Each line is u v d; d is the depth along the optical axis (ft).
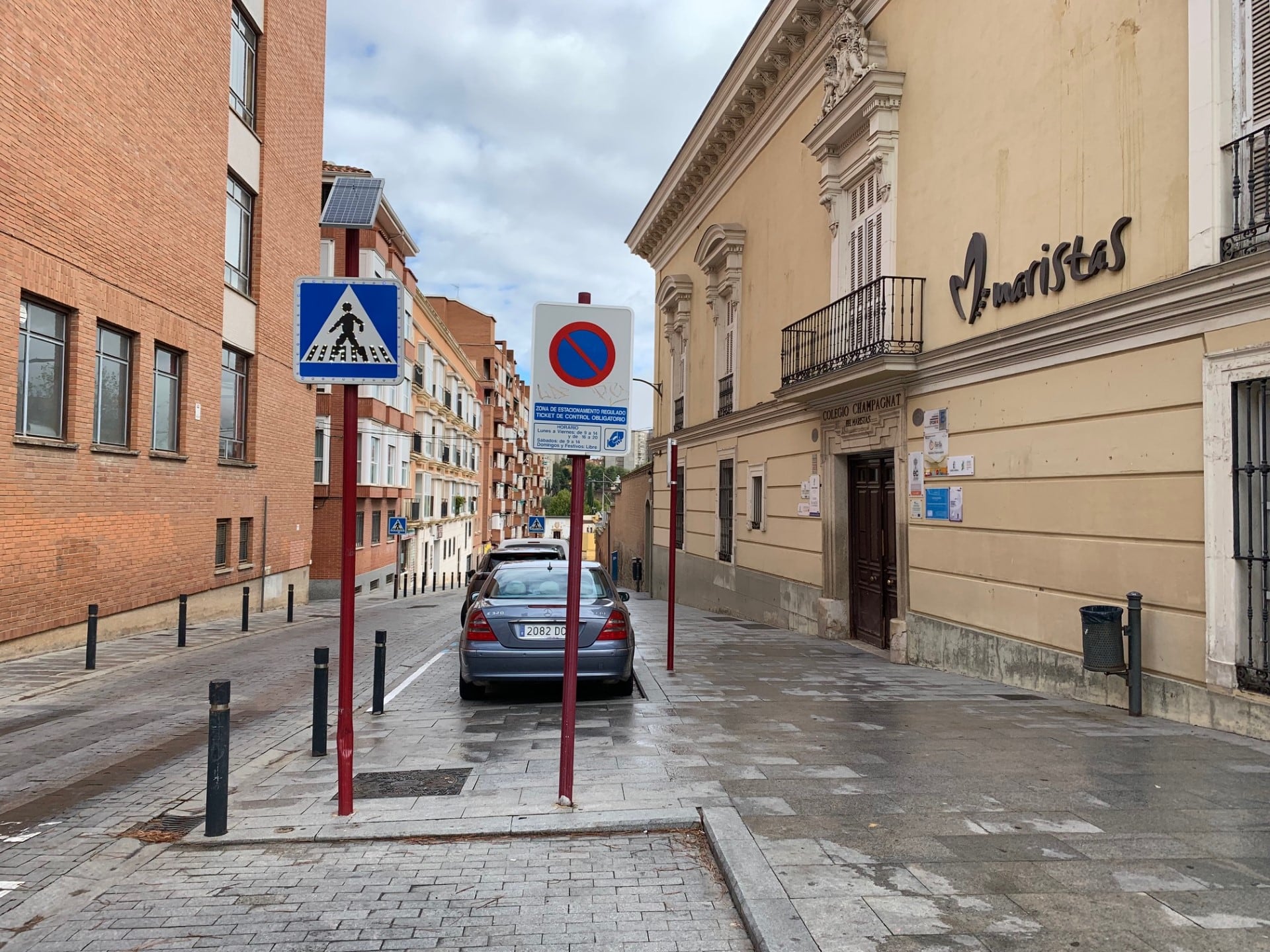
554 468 470.39
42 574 37.73
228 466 59.52
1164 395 22.86
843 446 44.04
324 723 21.27
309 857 14.37
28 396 37.24
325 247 90.89
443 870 13.78
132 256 45.03
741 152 61.36
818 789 17.10
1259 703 19.92
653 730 22.89
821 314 45.88
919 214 36.58
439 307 229.04
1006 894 12.00
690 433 74.84
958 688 29.48
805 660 37.32
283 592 72.08
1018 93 29.78
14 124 34.88
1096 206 25.85
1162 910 11.49
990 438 31.17
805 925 11.10
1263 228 20.27
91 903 12.78
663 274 87.81
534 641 26.89
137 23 45.06
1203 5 21.79
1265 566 20.06
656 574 93.81
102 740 23.40
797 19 47.29
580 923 11.95
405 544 127.65
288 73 70.28
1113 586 24.81
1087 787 16.93
